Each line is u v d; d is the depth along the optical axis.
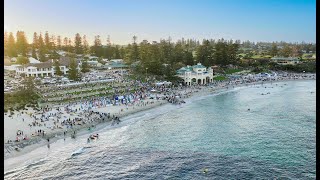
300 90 172.88
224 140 82.75
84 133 90.31
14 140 80.75
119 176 62.19
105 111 115.62
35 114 105.44
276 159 67.56
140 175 62.34
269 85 193.00
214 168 64.19
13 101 117.56
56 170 65.38
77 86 151.00
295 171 61.22
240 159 68.50
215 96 156.12
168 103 135.38
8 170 65.19
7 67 192.38
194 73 187.25
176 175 61.69
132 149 77.25
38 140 82.31
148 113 117.56
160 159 70.19
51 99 126.88
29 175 63.06
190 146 78.62
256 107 127.19
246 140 82.00
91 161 70.00
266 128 93.56
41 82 152.12
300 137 83.00
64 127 92.75
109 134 90.25
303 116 108.75
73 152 75.19
